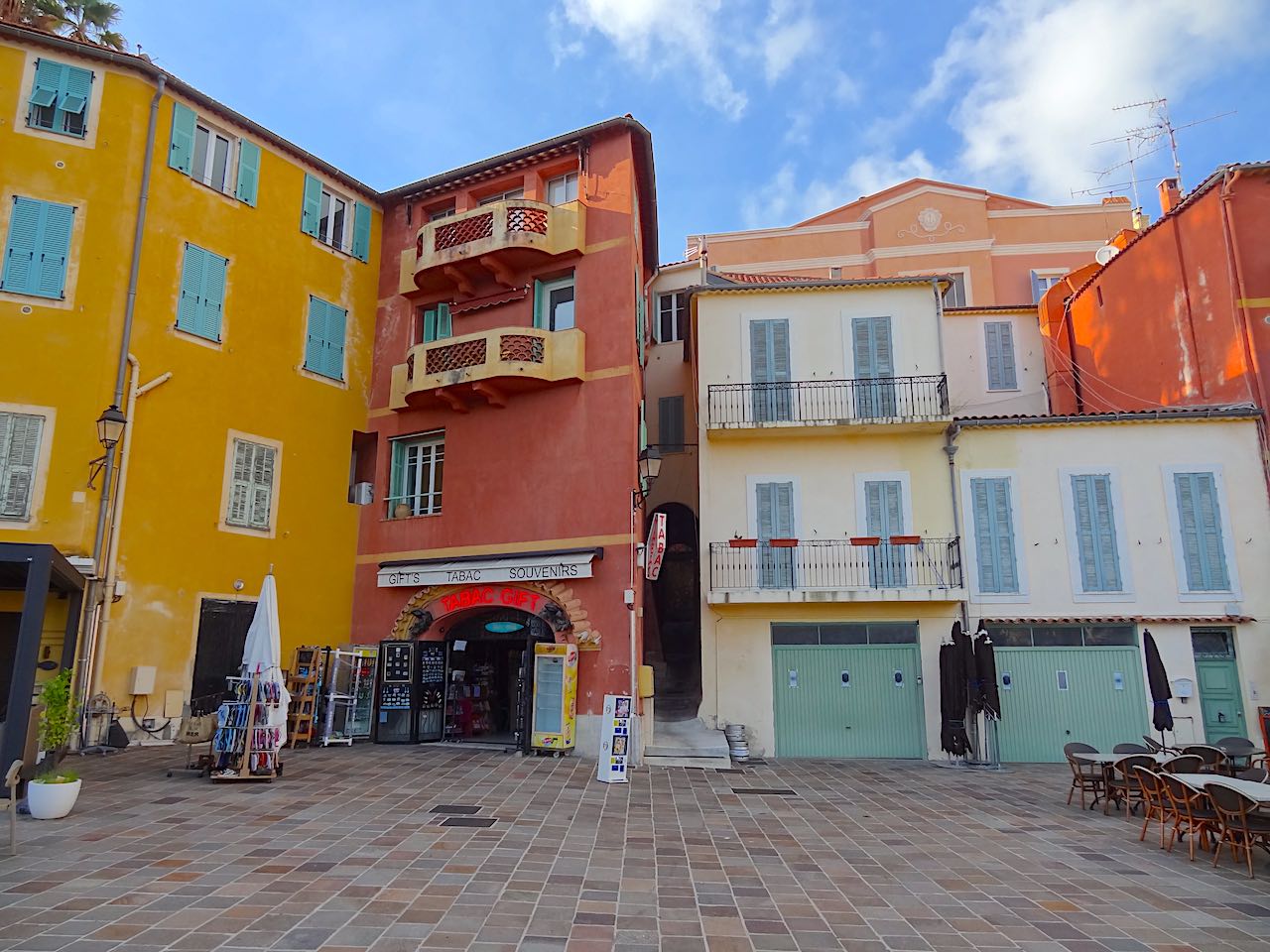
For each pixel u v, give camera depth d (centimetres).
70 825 821
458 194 1833
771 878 711
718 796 1104
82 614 1298
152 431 1424
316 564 1666
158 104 1500
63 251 1384
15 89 1400
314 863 710
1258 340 1543
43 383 1337
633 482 1507
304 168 1761
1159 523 1548
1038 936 576
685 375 2178
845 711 1560
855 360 1709
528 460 1600
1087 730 1504
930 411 1656
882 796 1135
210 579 1478
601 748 1196
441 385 1614
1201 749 1077
